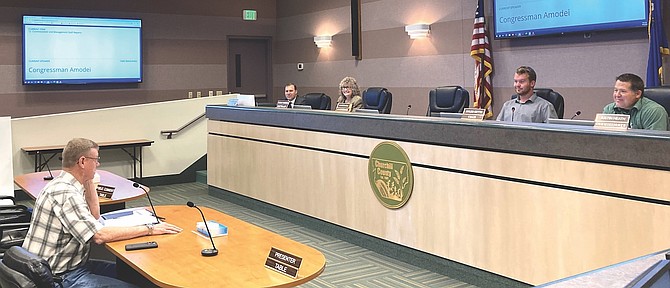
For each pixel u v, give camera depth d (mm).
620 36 5773
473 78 7258
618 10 5660
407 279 4066
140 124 7910
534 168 3447
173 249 2773
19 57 8594
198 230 3066
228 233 3070
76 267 3049
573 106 6223
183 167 8273
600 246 3154
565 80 6281
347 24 9125
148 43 9516
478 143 3744
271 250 2500
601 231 3145
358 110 5234
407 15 8094
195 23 9906
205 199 6988
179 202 6859
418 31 7738
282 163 5746
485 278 3801
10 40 8516
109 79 9125
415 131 4184
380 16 8531
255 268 2480
